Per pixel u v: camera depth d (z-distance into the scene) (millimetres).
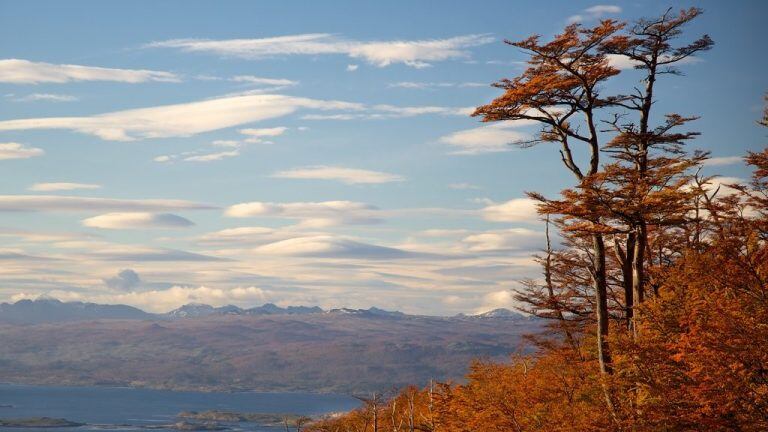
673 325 29547
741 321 26531
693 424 26141
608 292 46938
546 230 48688
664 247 45125
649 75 44312
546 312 47281
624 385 31688
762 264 28500
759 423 25125
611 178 35406
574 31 38438
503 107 39781
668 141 43438
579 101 39562
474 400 45281
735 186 37406
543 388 40906
